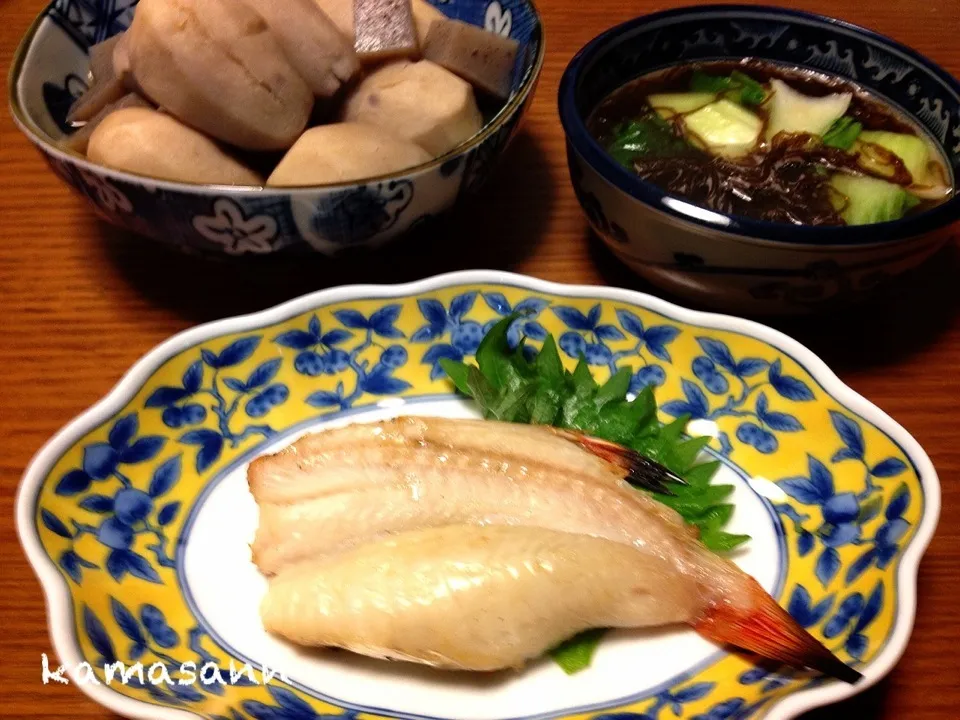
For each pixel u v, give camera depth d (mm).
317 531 244
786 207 299
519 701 221
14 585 244
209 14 274
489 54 339
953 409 299
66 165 277
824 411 273
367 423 264
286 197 268
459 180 299
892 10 482
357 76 318
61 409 293
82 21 352
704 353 295
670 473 263
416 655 218
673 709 218
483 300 312
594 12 480
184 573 248
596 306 307
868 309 333
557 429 272
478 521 245
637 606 226
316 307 301
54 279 337
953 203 267
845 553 246
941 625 240
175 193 266
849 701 224
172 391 278
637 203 279
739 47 362
